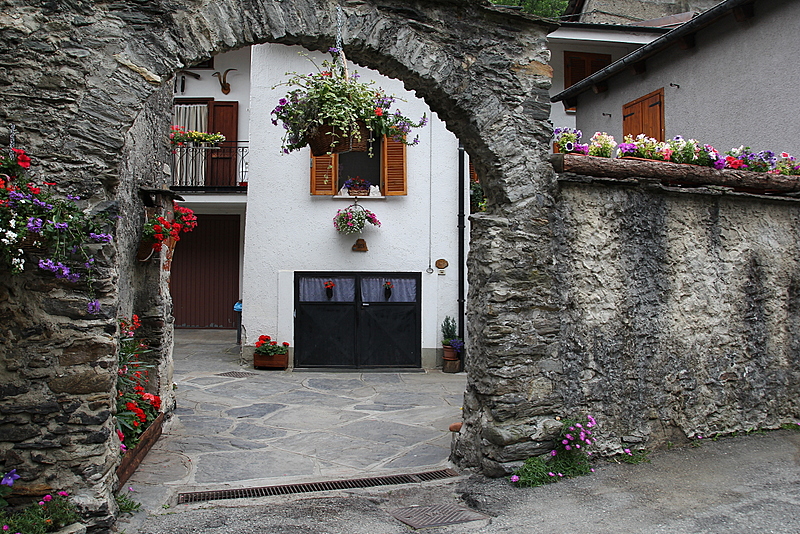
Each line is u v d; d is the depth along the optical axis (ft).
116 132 11.41
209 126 39.70
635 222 15.71
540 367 14.60
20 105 11.02
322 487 14.11
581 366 15.01
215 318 45.80
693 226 16.53
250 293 33.37
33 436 10.87
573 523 11.72
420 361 33.78
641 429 15.64
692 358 16.40
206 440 18.24
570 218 14.96
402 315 33.88
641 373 15.69
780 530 11.25
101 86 11.41
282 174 33.71
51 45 11.24
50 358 10.94
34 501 10.82
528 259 14.48
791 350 17.93
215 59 39.91
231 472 15.21
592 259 15.17
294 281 33.50
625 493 13.16
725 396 16.90
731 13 25.75
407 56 13.65
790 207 18.11
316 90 13.33
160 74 11.76
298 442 18.26
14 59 11.07
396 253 33.88
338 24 13.07
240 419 21.17
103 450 11.20
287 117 14.07
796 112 23.15
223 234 45.70
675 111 30.09
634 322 15.62
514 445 14.16
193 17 12.05
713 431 16.71
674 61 30.27
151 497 13.05
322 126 13.57
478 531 11.43
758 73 25.02
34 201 10.32
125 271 16.53
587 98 38.34
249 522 11.76
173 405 21.85
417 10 13.80
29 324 10.85
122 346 15.71
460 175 33.86
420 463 16.14
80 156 11.18
